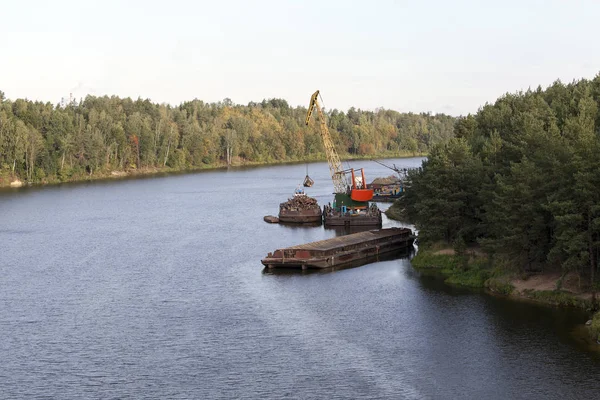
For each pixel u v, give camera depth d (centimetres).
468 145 12488
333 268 10162
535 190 8194
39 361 6525
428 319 7450
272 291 8888
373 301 8250
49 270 10356
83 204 19250
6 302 8550
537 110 12950
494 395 5541
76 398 5700
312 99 18375
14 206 18825
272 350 6681
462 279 9012
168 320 7725
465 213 10362
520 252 8531
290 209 15400
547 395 5491
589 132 9312
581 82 15662
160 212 17275
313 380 5944
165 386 5894
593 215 7512
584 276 7962
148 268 10400
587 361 6084
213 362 6412
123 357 6588
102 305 8375
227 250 11800
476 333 6925
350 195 16075
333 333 7131
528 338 6694
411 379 5906
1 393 5806
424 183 10712
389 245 11381
